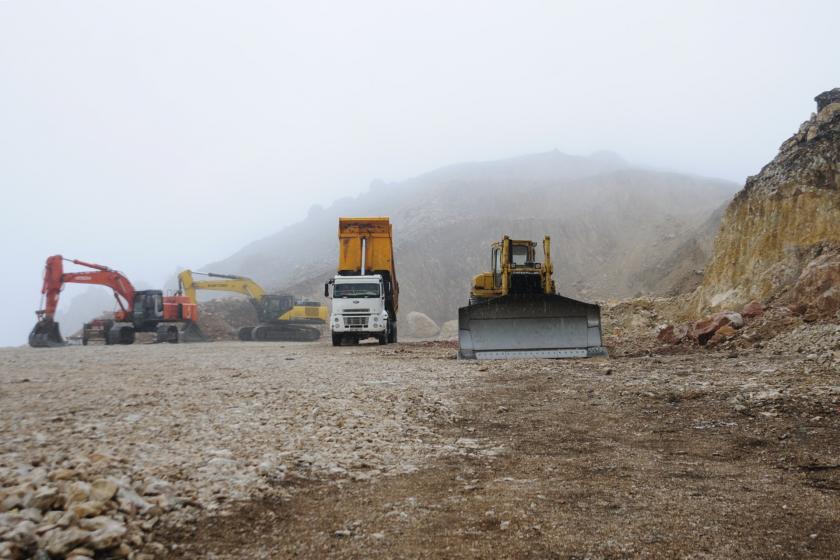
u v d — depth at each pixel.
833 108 23.81
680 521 3.62
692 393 7.81
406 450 5.59
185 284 51.06
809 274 16.84
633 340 19.58
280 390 8.92
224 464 4.61
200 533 3.41
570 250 89.25
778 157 24.67
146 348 26.16
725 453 5.34
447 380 10.33
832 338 11.60
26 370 12.99
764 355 12.05
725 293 23.12
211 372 12.09
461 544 3.29
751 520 3.62
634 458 5.27
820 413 6.36
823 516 3.66
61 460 4.50
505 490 4.33
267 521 3.66
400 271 87.00
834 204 20.64
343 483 4.50
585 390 8.83
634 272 75.94
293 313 51.56
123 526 3.21
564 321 14.34
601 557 3.10
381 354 18.00
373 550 3.22
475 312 14.50
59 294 36.00
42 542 2.94
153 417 6.62
